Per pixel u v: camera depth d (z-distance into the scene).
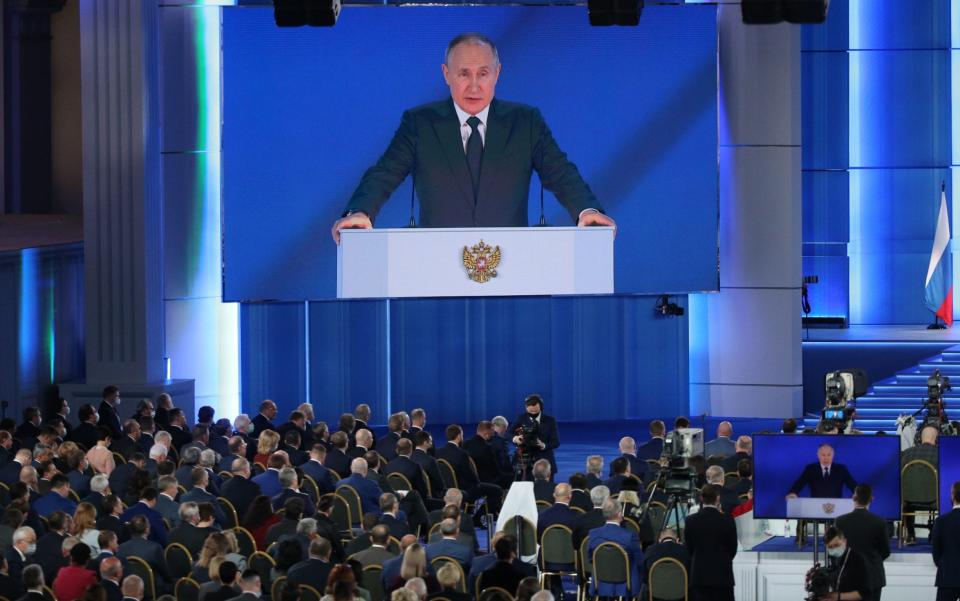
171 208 36.44
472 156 35.62
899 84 43.97
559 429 38.12
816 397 38.97
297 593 15.58
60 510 20.70
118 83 35.56
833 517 20.91
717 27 36.31
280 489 23.28
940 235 42.28
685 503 21.94
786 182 37.53
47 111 47.84
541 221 35.88
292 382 38.12
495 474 27.14
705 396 38.56
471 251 35.78
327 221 35.69
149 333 35.69
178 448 27.92
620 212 35.94
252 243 35.62
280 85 35.47
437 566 19.08
